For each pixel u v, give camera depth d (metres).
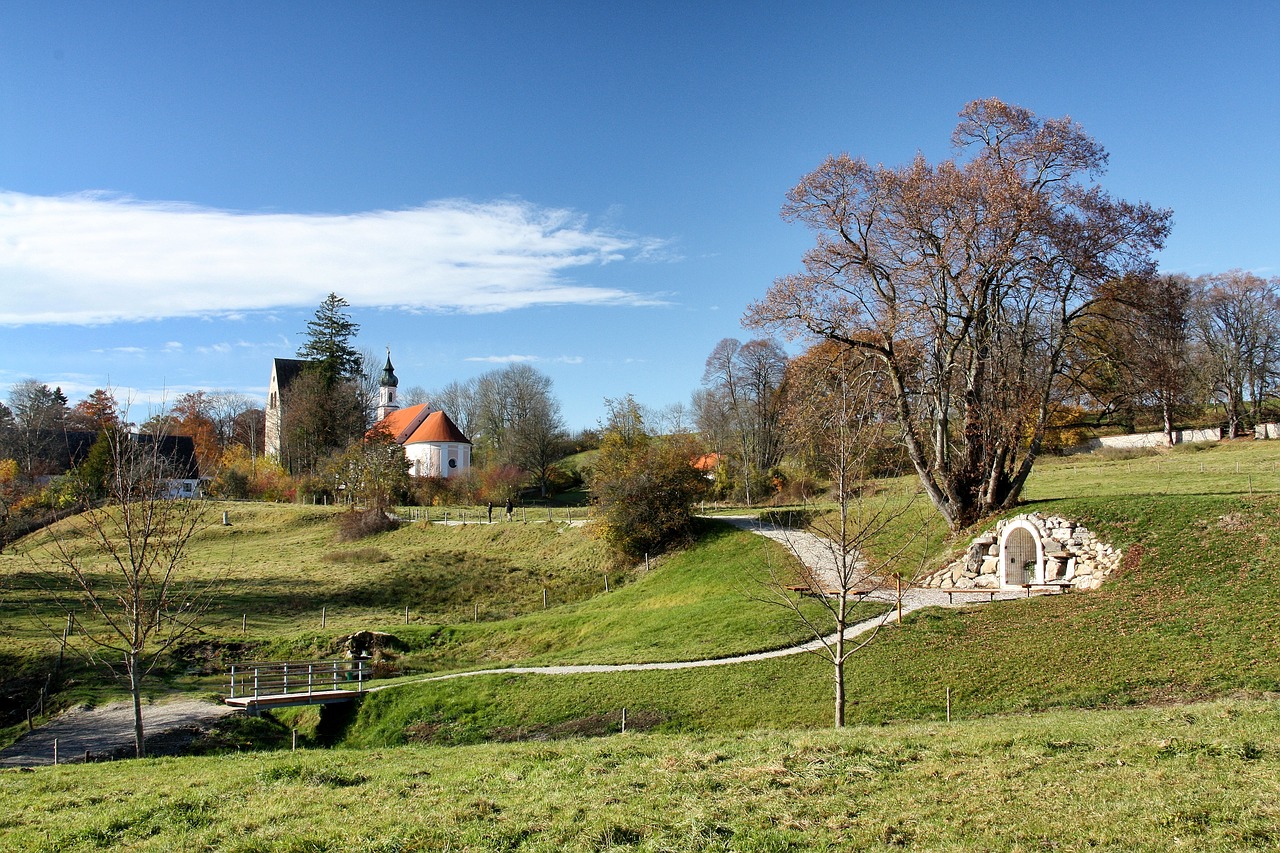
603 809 12.86
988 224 36.16
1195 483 48.97
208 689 36.88
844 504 22.45
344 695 33.44
